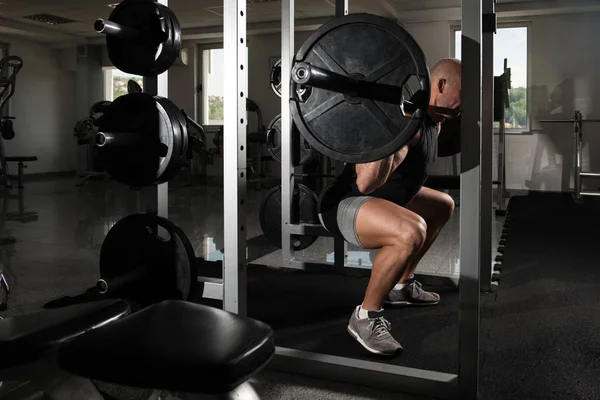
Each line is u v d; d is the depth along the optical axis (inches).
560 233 147.0
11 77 246.1
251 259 116.0
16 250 120.0
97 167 304.2
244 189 60.4
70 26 301.7
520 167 262.5
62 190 253.9
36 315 33.9
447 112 64.3
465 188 50.0
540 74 255.3
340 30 51.3
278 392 54.3
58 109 353.1
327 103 52.7
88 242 129.7
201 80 322.7
